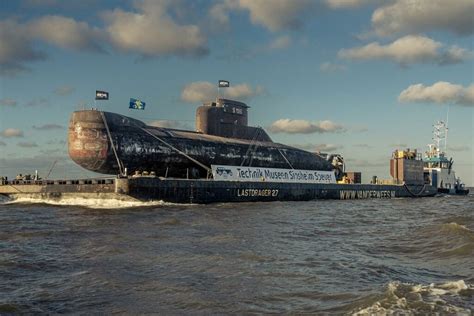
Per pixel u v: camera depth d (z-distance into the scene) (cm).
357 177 9375
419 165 9869
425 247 2497
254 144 8212
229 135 8231
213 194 6172
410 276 1814
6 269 1908
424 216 4581
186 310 1373
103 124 6244
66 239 2727
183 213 4541
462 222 3741
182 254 2206
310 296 1499
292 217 4334
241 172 7169
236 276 1770
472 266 2003
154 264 1983
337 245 2611
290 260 2092
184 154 6888
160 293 1541
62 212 4688
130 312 1360
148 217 4112
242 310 1367
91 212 4666
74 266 1955
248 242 2622
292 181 7969
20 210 4978
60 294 1539
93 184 5656
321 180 8594
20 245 2516
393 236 2986
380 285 1636
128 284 1652
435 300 1405
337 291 1551
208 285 1639
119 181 5388
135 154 6456
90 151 6156
